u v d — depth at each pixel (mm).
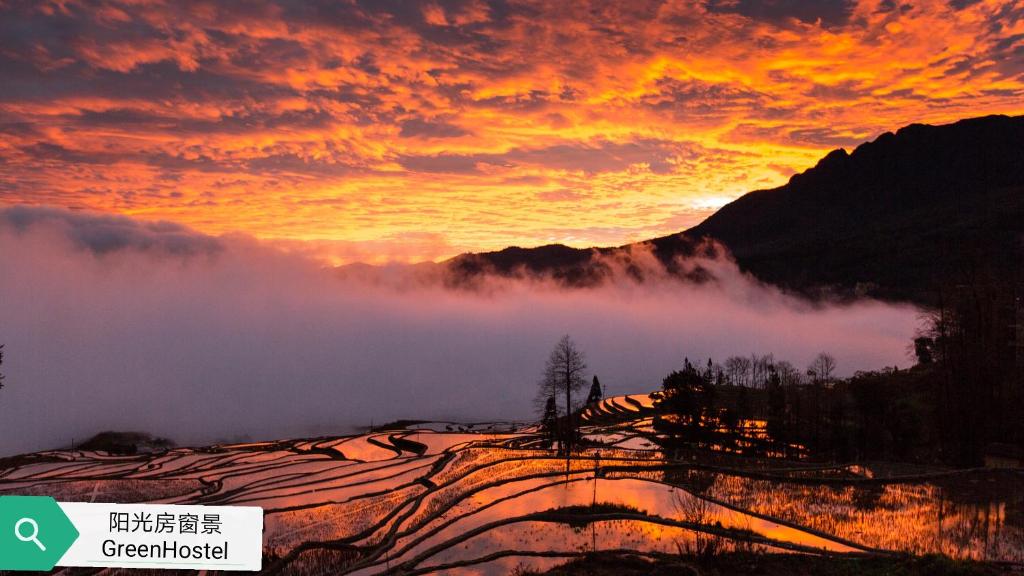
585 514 46250
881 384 73688
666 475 59375
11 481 92688
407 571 38781
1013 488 49125
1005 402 66750
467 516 50188
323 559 45188
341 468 94500
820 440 77250
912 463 63438
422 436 135000
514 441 103000
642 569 33875
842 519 43094
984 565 32156
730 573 32188
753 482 55500
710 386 78062
